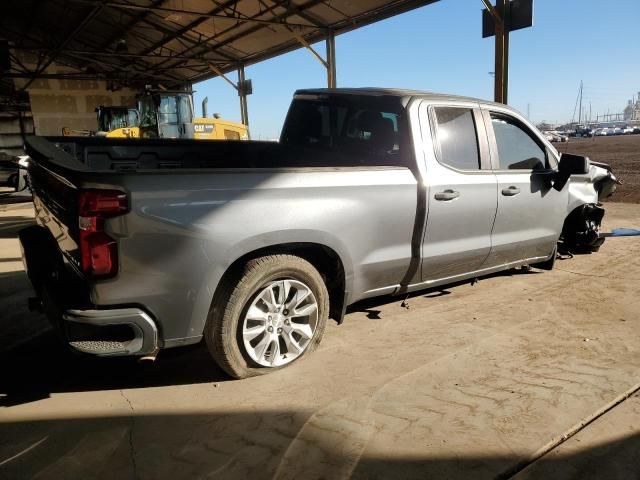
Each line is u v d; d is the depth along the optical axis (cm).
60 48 2148
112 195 237
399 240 344
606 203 988
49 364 324
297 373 304
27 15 2116
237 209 268
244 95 2316
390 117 365
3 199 1327
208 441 238
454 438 237
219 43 2092
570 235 565
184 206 253
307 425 249
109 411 266
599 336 352
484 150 396
